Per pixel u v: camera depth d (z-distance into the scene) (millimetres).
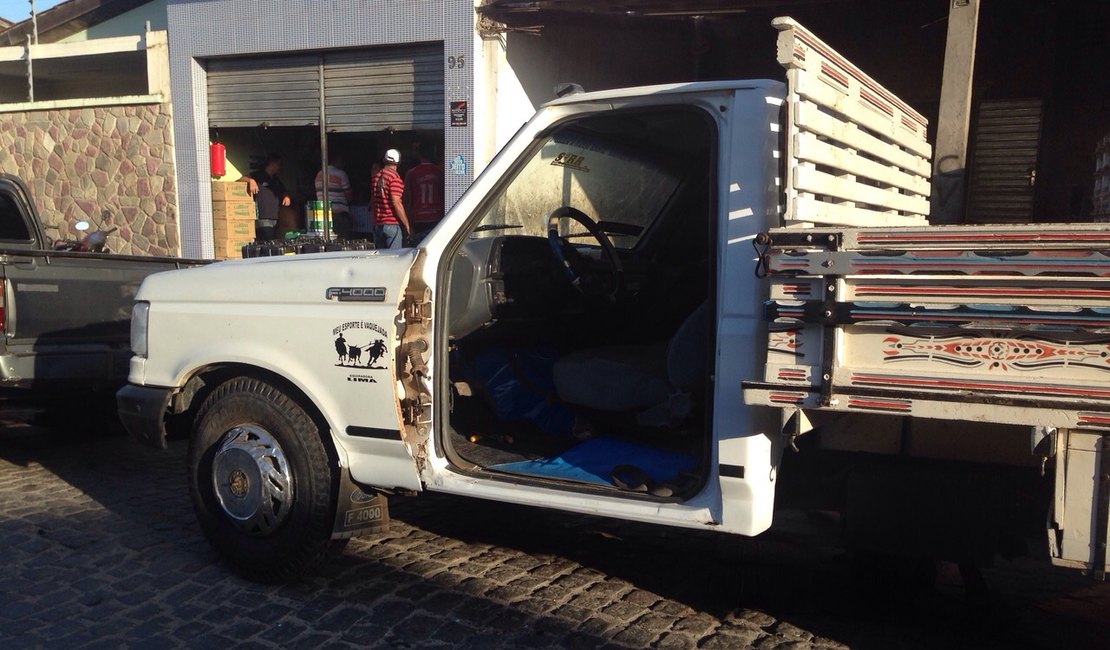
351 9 9930
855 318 2562
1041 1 8320
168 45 11180
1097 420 2350
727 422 2945
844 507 3156
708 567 4125
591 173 4008
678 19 9453
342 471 3680
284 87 10727
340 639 3391
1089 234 2336
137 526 4617
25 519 4715
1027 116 8617
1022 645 3375
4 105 12258
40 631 3439
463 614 3611
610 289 4172
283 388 3820
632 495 3156
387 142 11281
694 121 3678
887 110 3719
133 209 11641
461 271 3783
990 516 2951
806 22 9172
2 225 6848
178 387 4086
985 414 2463
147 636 3408
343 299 3582
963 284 2457
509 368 4020
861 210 3428
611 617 3588
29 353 5426
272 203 11070
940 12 8688
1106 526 2430
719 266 2975
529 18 9180
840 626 3516
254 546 3844
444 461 3541
